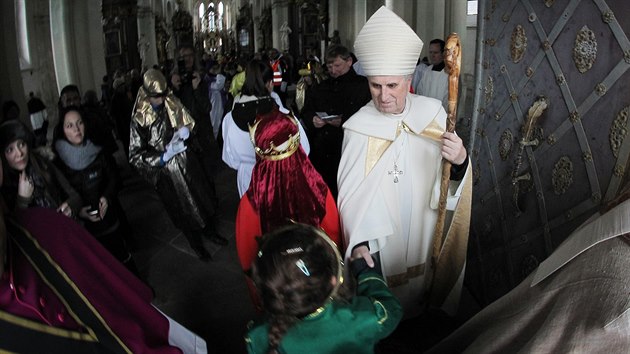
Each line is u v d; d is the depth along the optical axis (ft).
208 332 8.92
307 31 69.97
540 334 2.73
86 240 3.77
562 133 6.28
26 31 32.09
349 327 3.89
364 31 6.02
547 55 6.54
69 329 3.13
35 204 6.88
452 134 5.54
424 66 17.13
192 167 11.39
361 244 6.47
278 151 6.66
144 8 56.85
